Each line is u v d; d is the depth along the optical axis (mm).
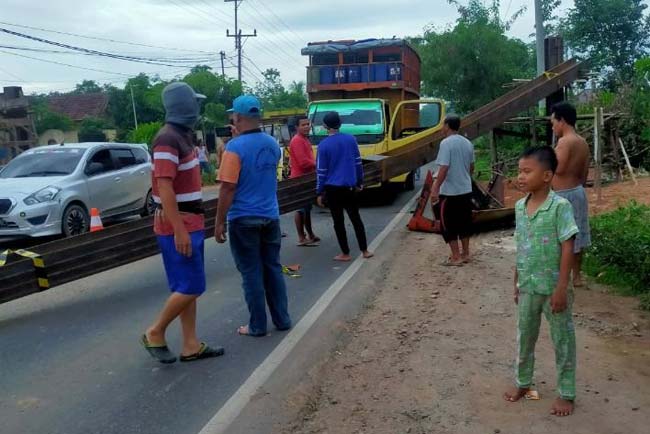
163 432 4070
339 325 6000
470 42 29531
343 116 13938
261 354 5344
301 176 9336
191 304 5164
